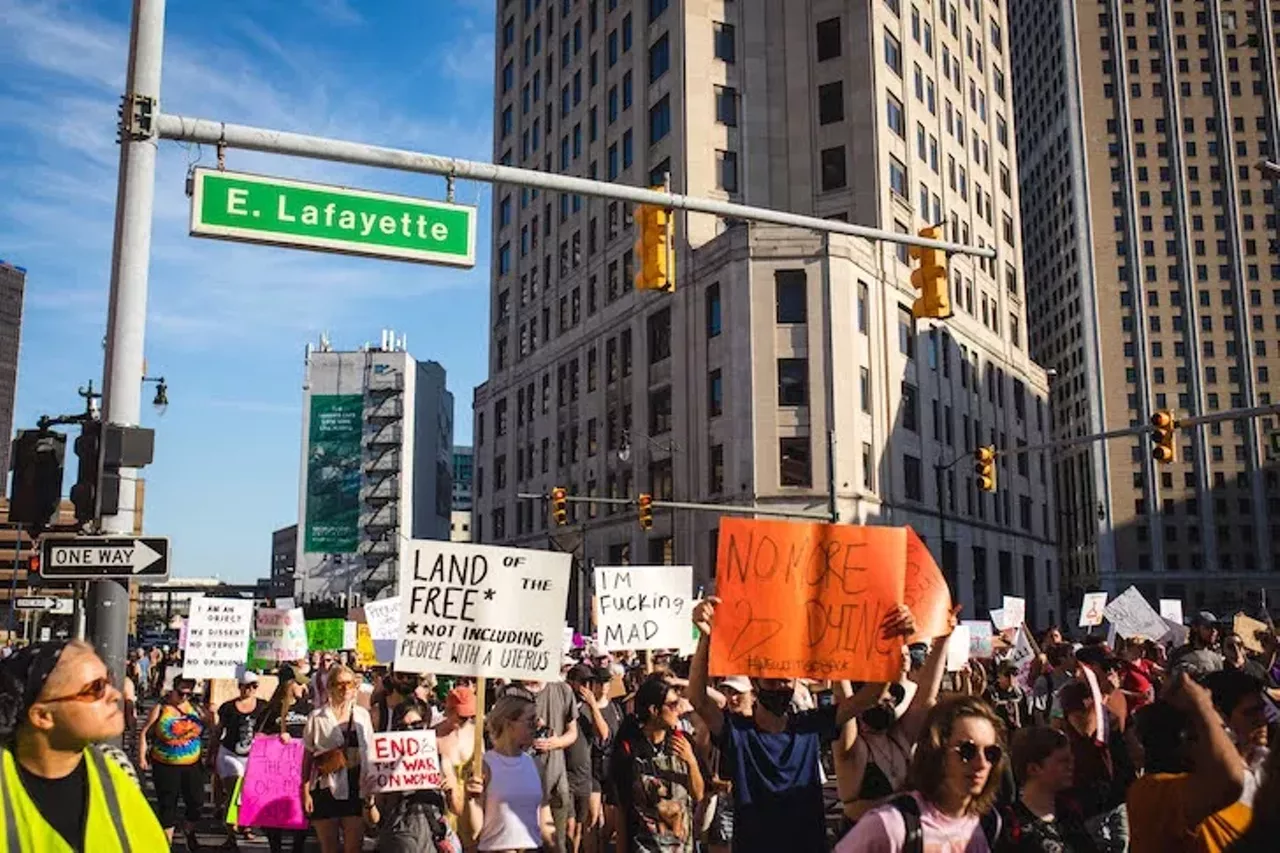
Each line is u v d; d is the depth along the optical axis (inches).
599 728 455.5
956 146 2620.6
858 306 2082.9
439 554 324.2
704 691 249.0
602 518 2428.6
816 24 2306.8
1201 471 5088.6
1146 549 5059.1
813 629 246.5
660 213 460.1
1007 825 193.0
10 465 386.0
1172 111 5319.9
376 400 5132.9
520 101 3080.7
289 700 444.1
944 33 2615.7
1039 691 594.2
